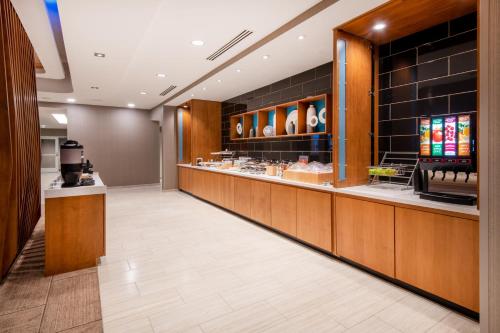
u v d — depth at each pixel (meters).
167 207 6.11
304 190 3.53
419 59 2.96
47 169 16.14
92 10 2.89
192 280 2.73
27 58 3.74
